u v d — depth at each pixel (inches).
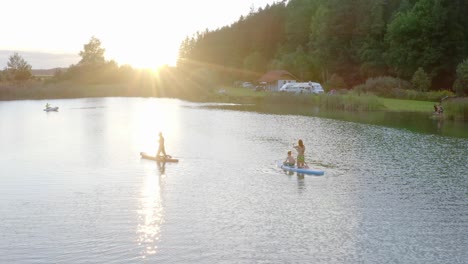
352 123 2556.6
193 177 1295.5
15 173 1344.7
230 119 2797.7
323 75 5438.0
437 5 4276.6
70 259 768.9
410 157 1571.1
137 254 789.2
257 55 7234.3
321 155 1605.6
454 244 836.6
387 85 4180.6
